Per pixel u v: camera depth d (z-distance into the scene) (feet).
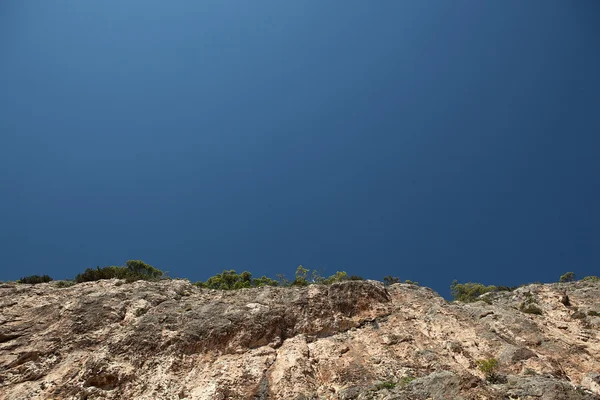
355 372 43.42
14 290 59.57
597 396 35.27
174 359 44.98
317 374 44.01
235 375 42.37
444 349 48.60
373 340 51.24
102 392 39.19
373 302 60.03
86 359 44.04
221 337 49.06
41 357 43.68
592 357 47.67
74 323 49.70
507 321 56.54
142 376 42.29
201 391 39.83
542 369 42.27
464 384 35.24
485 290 90.68
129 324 51.34
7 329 47.83
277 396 39.68
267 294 61.77
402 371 43.06
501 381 40.11
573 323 58.59
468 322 55.72
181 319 52.65
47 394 38.24
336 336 52.75
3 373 40.55
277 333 51.67
